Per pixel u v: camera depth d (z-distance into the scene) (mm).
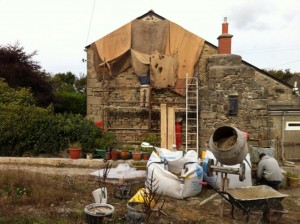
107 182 8125
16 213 5672
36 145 11086
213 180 8008
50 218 5547
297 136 11945
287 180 9102
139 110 13328
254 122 11133
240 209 6016
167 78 13133
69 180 8086
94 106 13305
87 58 13305
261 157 8695
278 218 6094
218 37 12648
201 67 13156
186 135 12289
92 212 5273
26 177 7430
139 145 12078
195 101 13117
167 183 7309
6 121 10930
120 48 13180
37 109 11492
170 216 6098
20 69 13625
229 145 6543
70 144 10922
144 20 13242
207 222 5961
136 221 5109
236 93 11219
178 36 13156
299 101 13445
